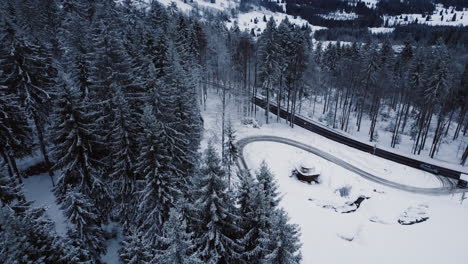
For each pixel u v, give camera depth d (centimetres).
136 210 2178
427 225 2773
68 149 1992
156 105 2291
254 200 1449
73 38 3177
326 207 3069
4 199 1602
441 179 4003
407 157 4600
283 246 1186
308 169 3603
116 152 2186
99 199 2242
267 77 4775
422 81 4834
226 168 2717
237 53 5834
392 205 3186
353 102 6956
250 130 4838
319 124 5644
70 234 1692
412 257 2330
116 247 2289
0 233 1000
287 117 5369
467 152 4497
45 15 4794
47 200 2569
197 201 1401
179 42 4341
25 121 2472
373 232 2669
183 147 2342
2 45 2398
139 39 3881
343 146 4694
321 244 2480
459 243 2478
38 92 2580
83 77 2519
